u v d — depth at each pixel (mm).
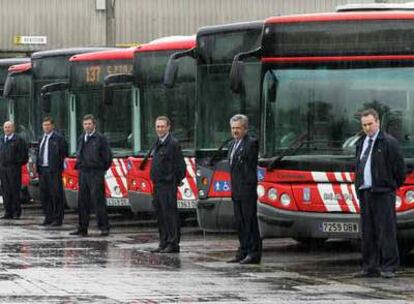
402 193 18750
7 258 20203
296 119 19562
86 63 30141
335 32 19500
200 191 22875
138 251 21891
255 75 22109
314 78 19578
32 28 61031
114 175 28922
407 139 19141
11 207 32219
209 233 26672
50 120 29125
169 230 21594
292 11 61625
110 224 29938
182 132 26188
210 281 16781
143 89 27312
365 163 17531
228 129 22531
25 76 36219
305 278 17391
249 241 19562
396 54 19328
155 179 21547
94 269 18375
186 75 26188
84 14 61625
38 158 29219
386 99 19312
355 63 19438
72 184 30594
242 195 19359
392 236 17562
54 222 29219
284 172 19359
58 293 15078
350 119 19375
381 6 20766
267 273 18047
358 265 19406
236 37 22484
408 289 16125
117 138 28953
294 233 19266
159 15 61969
